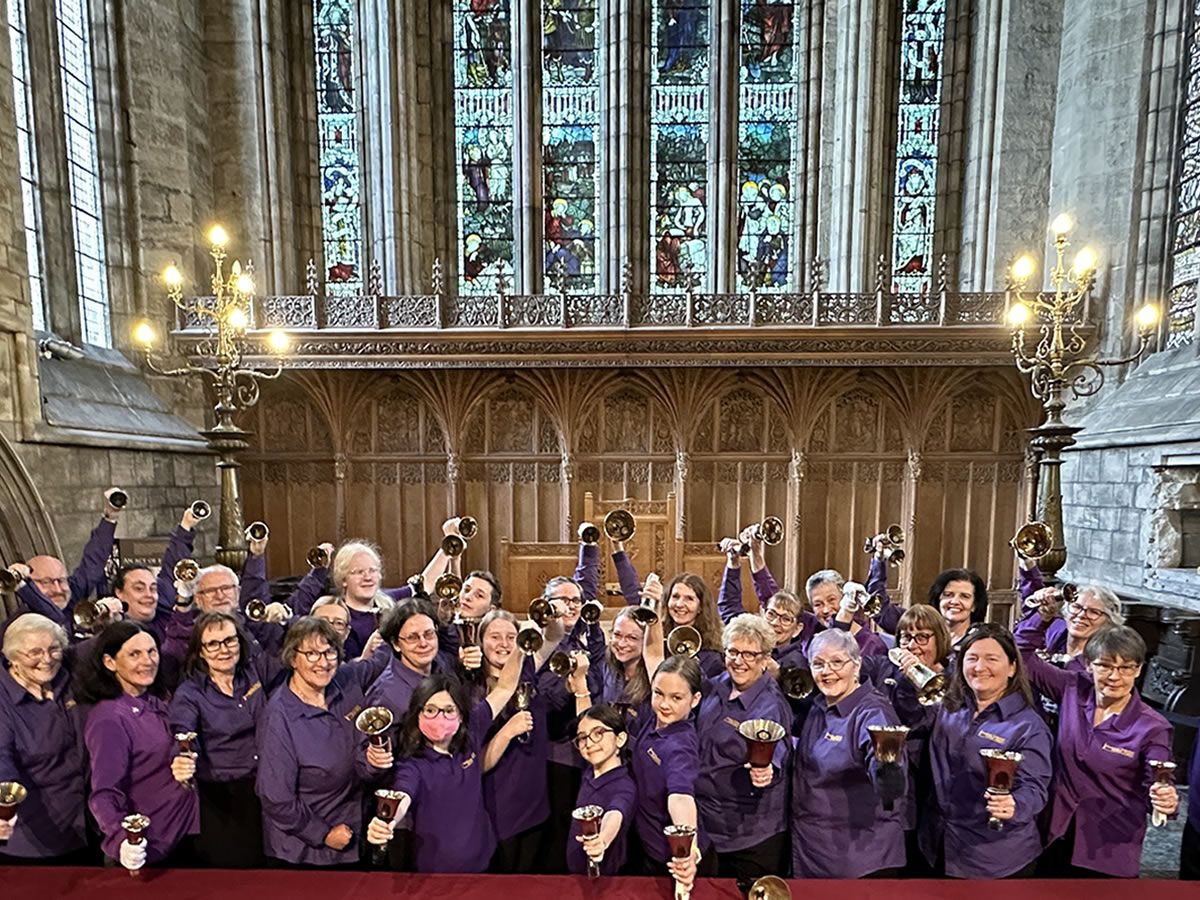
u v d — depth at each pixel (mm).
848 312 8961
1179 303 8391
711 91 11086
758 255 11578
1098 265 9125
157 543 7457
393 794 2363
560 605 3693
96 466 7531
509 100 11539
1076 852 2912
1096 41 9164
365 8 10555
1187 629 5750
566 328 8992
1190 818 3150
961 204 11141
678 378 9742
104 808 2639
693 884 2457
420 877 2520
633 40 11000
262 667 3613
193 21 10086
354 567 4398
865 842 2746
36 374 6648
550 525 10141
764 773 2432
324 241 11477
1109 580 8344
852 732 2711
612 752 2713
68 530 7102
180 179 9688
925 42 11086
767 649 2951
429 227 11453
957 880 2500
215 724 3066
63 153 8141
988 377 9469
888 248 11289
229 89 10461
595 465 10094
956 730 2838
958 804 2795
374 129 10711
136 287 9227
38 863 3098
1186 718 5047
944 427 9789
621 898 2420
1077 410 9289
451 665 3641
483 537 10180
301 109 11133
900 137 11250
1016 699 2783
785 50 11273
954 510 9852
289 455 9977
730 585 4750
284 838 2801
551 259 11656
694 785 2744
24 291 6539
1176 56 8344
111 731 2783
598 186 11414
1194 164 8211
